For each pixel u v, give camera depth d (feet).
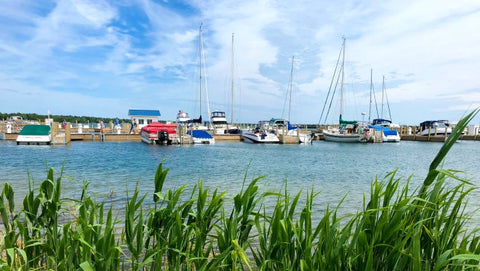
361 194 30.78
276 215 7.08
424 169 53.88
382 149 102.37
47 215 8.79
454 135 5.91
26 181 33.32
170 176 40.78
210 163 56.39
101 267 6.84
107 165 49.70
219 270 7.52
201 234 8.14
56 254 7.97
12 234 8.46
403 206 6.06
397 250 5.77
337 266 6.14
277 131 130.93
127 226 7.66
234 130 140.15
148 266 8.72
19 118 177.47
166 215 8.06
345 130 139.03
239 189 31.86
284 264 6.89
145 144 99.81
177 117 164.66
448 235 6.40
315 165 57.16
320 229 7.04
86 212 8.06
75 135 109.40
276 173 45.98
